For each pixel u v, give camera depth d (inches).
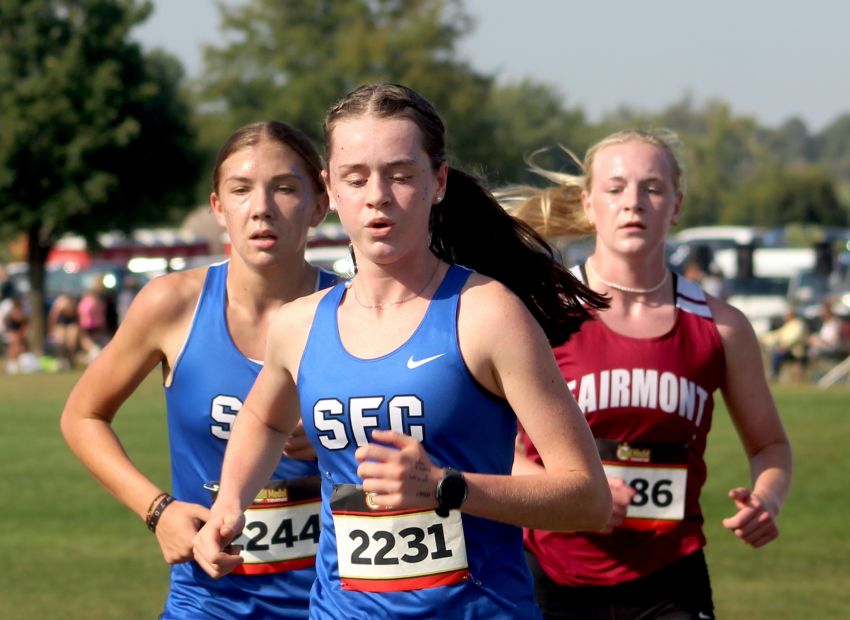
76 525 689.6
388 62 3484.3
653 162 325.4
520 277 247.6
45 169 2172.7
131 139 2285.9
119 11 2245.3
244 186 284.7
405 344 209.9
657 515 315.6
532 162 369.7
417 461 195.5
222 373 288.4
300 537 289.0
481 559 218.4
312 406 215.9
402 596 217.5
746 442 329.1
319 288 296.0
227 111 3732.8
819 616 493.4
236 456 234.8
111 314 1968.5
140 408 1257.4
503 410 213.3
